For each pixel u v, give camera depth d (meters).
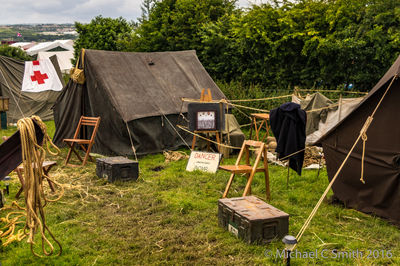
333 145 5.96
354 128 5.62
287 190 6.54
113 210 5.65
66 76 23.09
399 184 5.08
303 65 12.72
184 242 4.56
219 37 14.41
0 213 5.40
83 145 9.47
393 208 5.17
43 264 4.04
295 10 12.54
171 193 6.30
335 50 11.62
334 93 11.73
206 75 11.01
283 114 5.99
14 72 14.11
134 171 7.08
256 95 12.64
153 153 9.27
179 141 9.80
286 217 4.49
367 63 11.34
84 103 9.72
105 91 8.98
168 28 16.58
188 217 5.30
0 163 3.84
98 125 8.84
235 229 4.65
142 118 8.97
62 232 4.82
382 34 10.89
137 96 9.32
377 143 5.32
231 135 9.12
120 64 9.84
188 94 10.10
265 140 10.82
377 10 11.08
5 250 4.37
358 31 11.27
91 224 5.10
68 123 10.09
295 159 6.05
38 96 14.40
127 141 8.90
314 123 9.12
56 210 5.55
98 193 6.36
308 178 7.18
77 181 7.06
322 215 5.43
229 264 4.03
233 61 14.28
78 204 5.87
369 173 5.43
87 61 9.42
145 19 18.47
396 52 10.75
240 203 4.89
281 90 12.62
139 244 4.50
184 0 16.36
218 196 6.20
